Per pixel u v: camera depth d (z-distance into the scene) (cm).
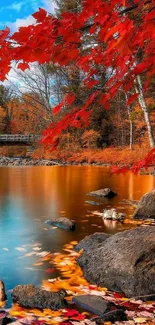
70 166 2259
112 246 397
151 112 2150
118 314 290
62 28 176
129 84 217
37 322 283
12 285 361
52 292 326
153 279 343
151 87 1342
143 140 2480
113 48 158
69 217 692
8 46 173
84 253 429
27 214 720
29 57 176
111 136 3005
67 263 426
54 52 180
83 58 209
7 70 182
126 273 350
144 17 163
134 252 367
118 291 356
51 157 2692
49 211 752
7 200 891
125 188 1141
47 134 234
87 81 234
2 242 516
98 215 711
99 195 960
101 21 170
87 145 2883
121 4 168
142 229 420
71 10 201
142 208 691
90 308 307
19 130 4022
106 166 2239
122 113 2778
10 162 2578
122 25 150
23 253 465
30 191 1059
